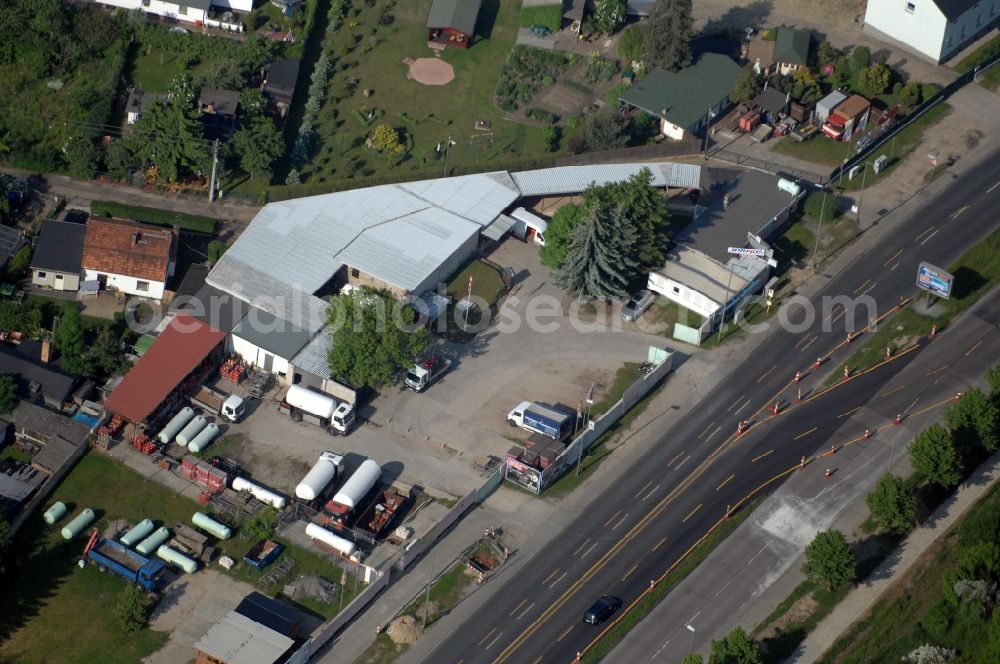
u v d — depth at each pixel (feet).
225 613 647.97
